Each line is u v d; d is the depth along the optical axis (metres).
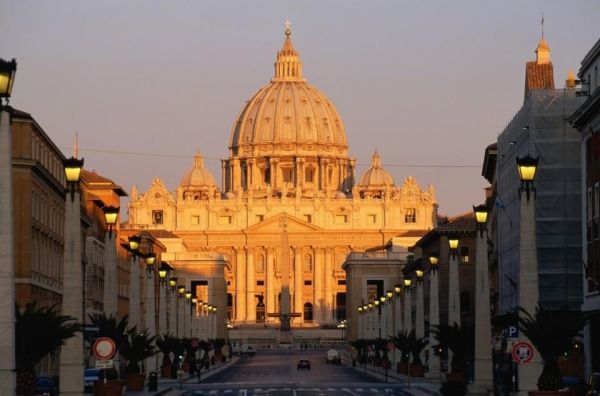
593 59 107.44
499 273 159.12
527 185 67.19
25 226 122.94
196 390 128.12
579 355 110.44
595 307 97.69
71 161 69.62
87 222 157.75
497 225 166.38
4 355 52.22
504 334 100.44
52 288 137.50
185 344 170.50
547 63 163.12
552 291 124.81
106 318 87.56
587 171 102.75
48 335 68.00
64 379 70.56
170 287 162.62
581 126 104.88
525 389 69.06
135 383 109.12
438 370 146.75
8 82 51.38
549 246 125.31
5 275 52.34
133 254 106.06
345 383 145.75
